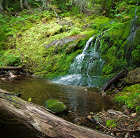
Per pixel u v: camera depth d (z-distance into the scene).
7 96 2.34
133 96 3.38
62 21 10.59
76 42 7.52
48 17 10.80
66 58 7.46
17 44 8.98
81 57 7.11
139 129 2.15
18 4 13.32
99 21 9.88
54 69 7.29
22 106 2.05
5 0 12.77
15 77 6.59
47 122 1.70
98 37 7.24
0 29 9.82
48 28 9.58
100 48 6.84
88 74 6.50
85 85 5.41
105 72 6.06
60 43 7.86
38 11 12.31
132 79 4.42
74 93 4.39
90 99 3.88
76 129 1.53
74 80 5.92
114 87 4.85
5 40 9.50
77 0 11.95
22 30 9.99
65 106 3.14
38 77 6.88
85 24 9.77
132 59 5.96
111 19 10.06
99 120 2.60
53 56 7.68
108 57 6.40
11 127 2.14
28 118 1.84
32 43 8.76
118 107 3.33
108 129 2.28
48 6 12.28
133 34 6.32
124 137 2.10
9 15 12.00
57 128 1.59
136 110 2.72
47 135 1.62
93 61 6.66
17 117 1.96
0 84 4.96
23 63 7.87
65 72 7.06
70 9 12.45
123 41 6.51
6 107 2.11
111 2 10.70
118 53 6.35
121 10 9.66
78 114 2.89
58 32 9.16
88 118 2.71
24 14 12.09
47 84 5.43
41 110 1.96
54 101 3.18
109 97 4.11
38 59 7.79
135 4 9.53
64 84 5.61
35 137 1.88
